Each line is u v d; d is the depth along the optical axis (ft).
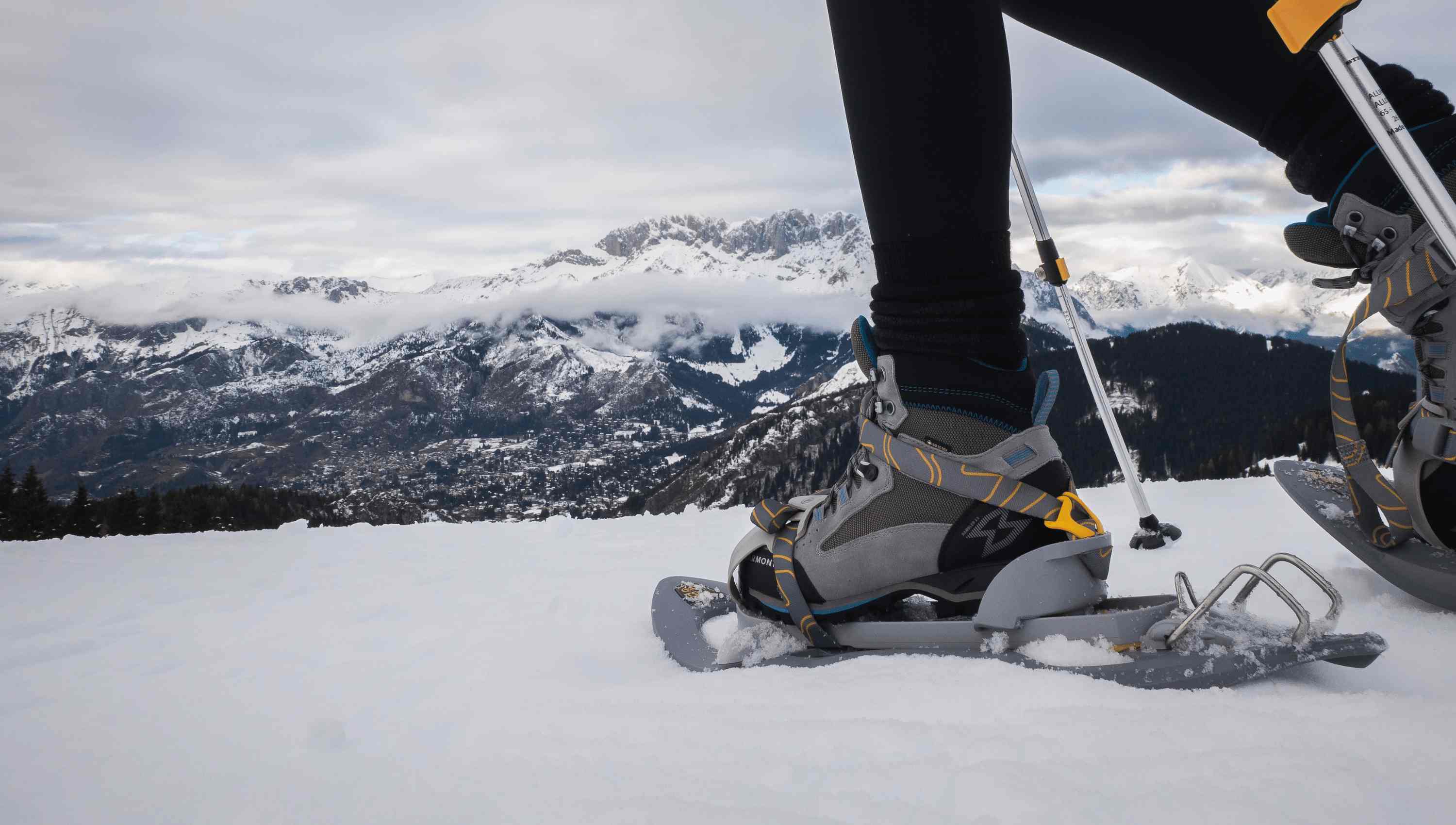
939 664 3.56
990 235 3.82
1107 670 3.17
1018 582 3.64
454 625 6.23
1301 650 3.03
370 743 3.22
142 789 2.91
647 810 2.15
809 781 2.28
